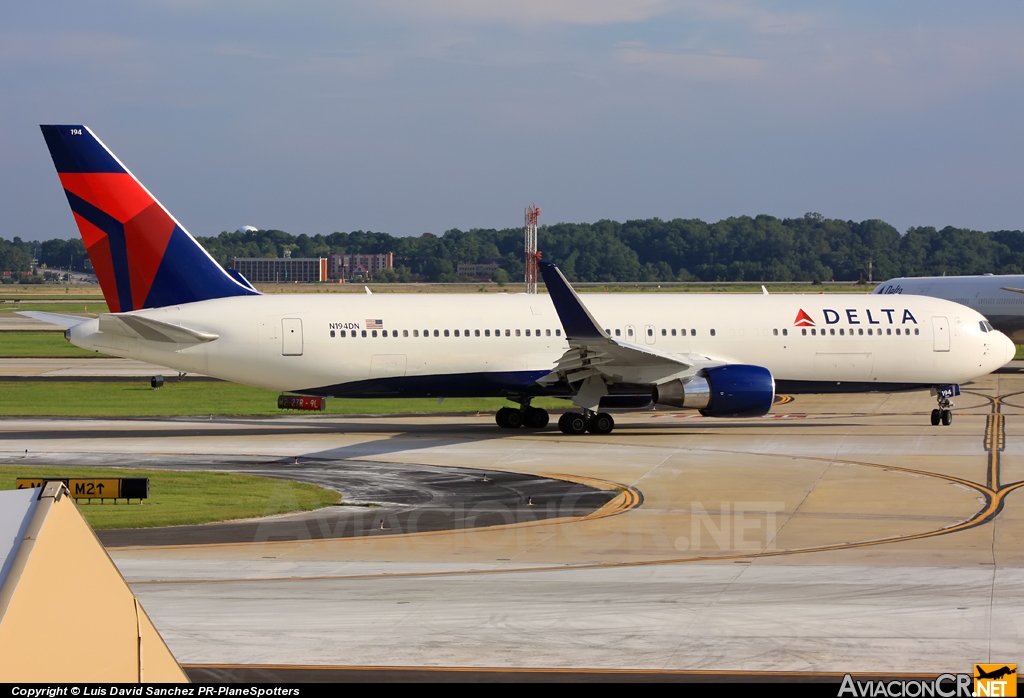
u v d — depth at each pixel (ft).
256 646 139.23
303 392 377.91
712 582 173.68
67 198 358.43
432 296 390.83
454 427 399.24
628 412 447.83
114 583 84.94
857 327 399.65
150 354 365.81
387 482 275.59
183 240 368.27
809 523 223.10
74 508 83.92
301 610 156.66
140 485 244.01
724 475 284.61
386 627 147.84
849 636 143.64
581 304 337.52
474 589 169.37
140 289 366.63
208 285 371.97
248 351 365.20
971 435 369.91
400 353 373.61
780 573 179.93
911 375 403.34
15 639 74.69
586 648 138.51
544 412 398.83
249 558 192.54
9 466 301.22
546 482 274.77
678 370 363.76
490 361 380.37
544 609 157.17
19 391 527.40
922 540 206.18
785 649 138.21
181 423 414.00
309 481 277.23
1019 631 146.00
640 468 296.71
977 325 407.64
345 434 377.71
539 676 127.95
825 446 341.41
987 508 238.27
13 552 77.51
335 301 377.71
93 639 81.56
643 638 142.72
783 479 277.85
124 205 361.51
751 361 394.11
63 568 80.48
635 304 396.16
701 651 137.28
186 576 178.70
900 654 136.15
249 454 327.26
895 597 163.73
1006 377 611.88
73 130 354.33
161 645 87.86
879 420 420.36
